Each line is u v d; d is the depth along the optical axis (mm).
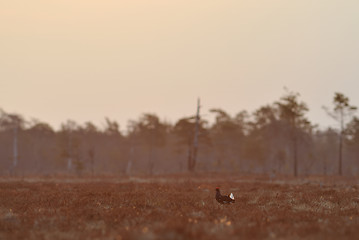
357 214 46625
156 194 71438
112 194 70938
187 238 29766
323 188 91750
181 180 125938
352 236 31484
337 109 176250
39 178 136625
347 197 66000
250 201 62250
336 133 188375
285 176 166875
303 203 58062
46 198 64500
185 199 63281
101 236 33469
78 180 125125
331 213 47625
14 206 54750
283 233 33688
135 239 29859
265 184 106688
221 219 40156
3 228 38062
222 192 81875
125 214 45906
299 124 180875
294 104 174375
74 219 43219
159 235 30547
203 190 86438
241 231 33594
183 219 41031
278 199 64438
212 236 30953
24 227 38719
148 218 42656
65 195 69375
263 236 32312
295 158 177125
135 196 67250
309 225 37750
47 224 40156
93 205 55469
